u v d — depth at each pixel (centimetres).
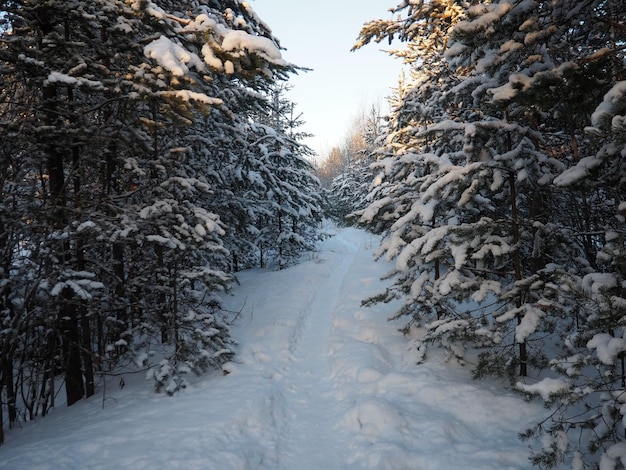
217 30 570
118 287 866
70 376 736
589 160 457
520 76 435
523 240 619
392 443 507
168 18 602
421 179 708
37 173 825
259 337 996
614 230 466
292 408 680
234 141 1200
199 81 700
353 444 538
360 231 3869
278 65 563
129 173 841
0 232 691
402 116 1145
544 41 479
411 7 780
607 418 368
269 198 1750
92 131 683
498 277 825
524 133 606
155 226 735
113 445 500
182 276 759
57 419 655
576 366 384
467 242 613
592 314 395
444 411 577
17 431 658
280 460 524
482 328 575
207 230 758
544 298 552
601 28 558
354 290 1420
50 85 623
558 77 415
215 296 964
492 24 477
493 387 621
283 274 1744
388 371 754
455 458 458
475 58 567
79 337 758
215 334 754
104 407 659
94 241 728
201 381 759
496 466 433
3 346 626
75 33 704
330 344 955
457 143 816
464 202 608
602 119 333
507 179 641
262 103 1117
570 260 652
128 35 656
